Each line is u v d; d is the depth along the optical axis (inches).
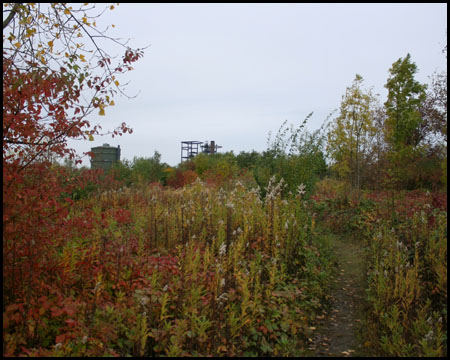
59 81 160.2
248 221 301.0
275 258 253.3
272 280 211.9
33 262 157.4
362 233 457.4
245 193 411.2
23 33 187.2
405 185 639.8
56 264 172.7
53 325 156.1
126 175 764.6
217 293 183.3
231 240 279.3
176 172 991.6
